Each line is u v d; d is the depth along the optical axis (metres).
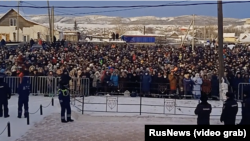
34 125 13.02
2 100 14.05
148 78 19.52
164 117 14.58
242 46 56.97
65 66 21.45
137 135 11.78
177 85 19.25
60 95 13.64
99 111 15.48
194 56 36.78
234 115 10.96
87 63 24.64
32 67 20.19
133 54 36.78
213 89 19.06
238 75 19.36
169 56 37.06
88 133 12.02
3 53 31.64
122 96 19.58
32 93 19.20
